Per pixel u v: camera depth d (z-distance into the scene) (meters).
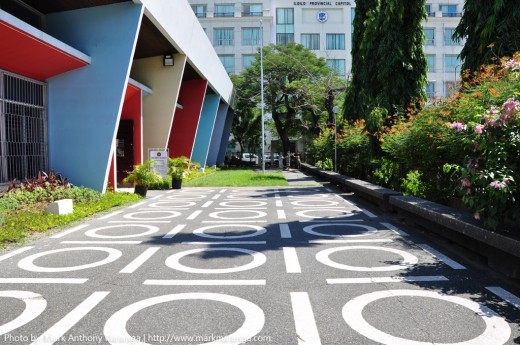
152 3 13.20
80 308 4.04
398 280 4.87
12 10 11.87
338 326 3.61
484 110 5.71
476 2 9.81
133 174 14.43
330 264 5.56
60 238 7.39
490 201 4.88
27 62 10.98
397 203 8.80
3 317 3.84
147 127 19.02
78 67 12.61
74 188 11.73
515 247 4.48
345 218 9.46
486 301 4.18
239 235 7.56
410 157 9.32
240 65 53.09
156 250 6.43
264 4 53.88
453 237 6.52
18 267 5.52
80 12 12.72
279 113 38.81
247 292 4.48
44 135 12.57
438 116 8.76
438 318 3.76
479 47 9.73
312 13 54.94
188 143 24.67
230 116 42.22
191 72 22.52
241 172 29.75
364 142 15.58
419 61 13.30
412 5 13.19
